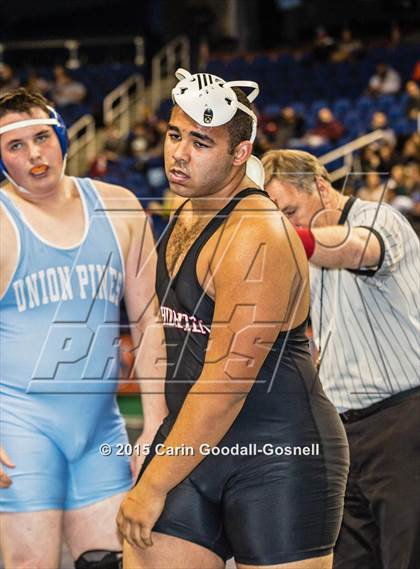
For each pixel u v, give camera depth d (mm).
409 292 2861
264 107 15383
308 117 14078
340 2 20203
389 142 10930
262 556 2156
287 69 16078
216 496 2189
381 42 17359
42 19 20000
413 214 8031
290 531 2146
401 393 2945
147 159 12211
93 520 2793
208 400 2064
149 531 2111
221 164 2109
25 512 2668
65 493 2777
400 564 2887
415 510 2877
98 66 17719
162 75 17344
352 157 9719
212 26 18578
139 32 18656
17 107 2672
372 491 2939
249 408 2148
